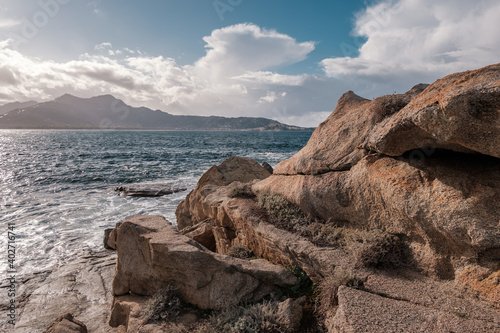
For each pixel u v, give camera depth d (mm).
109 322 8359
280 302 6910
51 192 27734
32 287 11281
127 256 8531
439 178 6535
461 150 6359
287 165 12141
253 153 66375
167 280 7805
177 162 50844
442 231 6098
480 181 5953
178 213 18297
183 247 7633
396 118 7121
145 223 9609
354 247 7613
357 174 8672
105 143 102312
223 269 7539
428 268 6523
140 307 7527
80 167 43906
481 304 5383
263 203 11344
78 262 13500
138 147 85500
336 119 11438
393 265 7016
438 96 5902
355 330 4969
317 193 9500
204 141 120562
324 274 7320
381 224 7922
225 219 12352
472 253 5828
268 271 7578
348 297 5926
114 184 32125
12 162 48344
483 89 5016
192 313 7172
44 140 118812
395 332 4895
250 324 6234
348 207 8750
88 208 22422
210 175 18609
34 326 8984
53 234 16875
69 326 7082
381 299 5859
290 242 8523
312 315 6559
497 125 5008
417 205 6590
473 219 5625
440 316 5223
